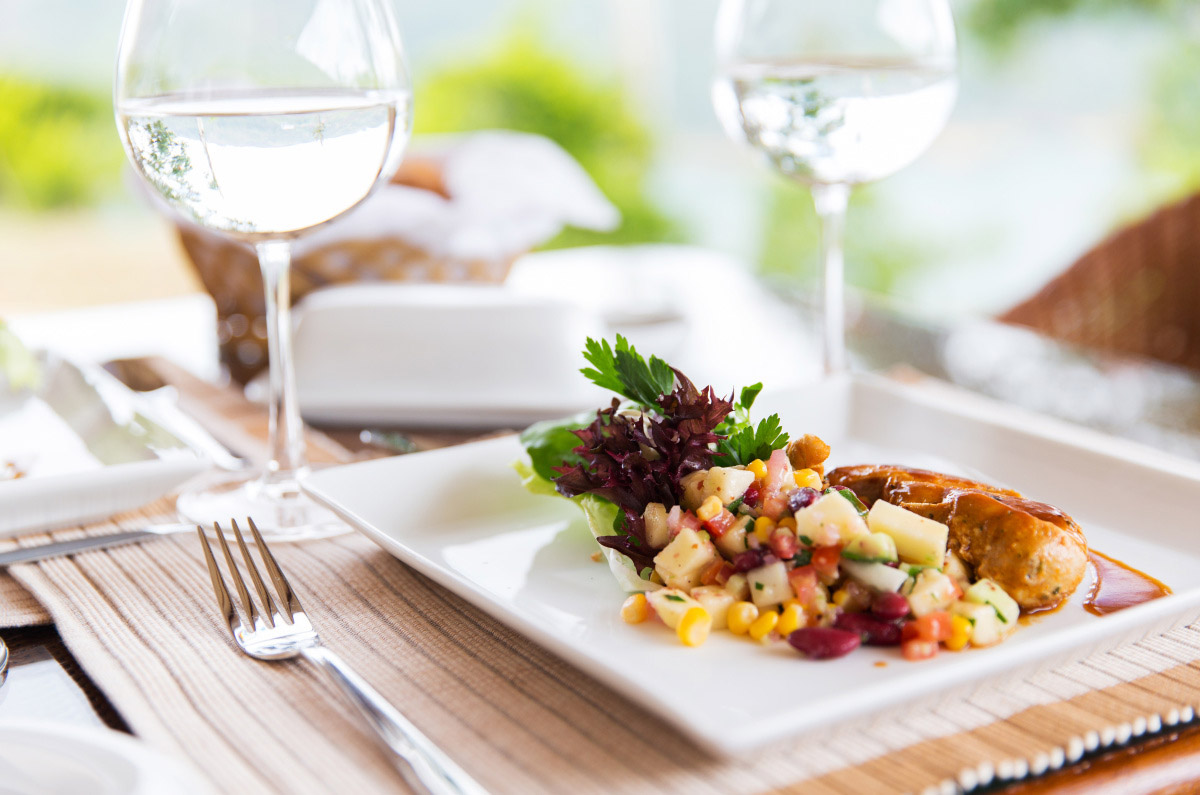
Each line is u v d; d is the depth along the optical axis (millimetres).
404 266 962
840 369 784
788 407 728
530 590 610
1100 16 2275
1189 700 554
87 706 559
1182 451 818
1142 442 830
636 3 3264
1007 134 2439
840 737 538
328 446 765
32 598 616
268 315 689
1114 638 557
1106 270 1278
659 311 871
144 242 3344
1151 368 941
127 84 639
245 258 941
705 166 3168
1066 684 562
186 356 964
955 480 620
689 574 587
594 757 534
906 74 727
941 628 563
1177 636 586
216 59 636
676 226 3139
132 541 658
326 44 641
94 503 668
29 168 3209
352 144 645
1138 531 639
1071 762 534
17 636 598
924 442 716
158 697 558
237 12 634
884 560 571
